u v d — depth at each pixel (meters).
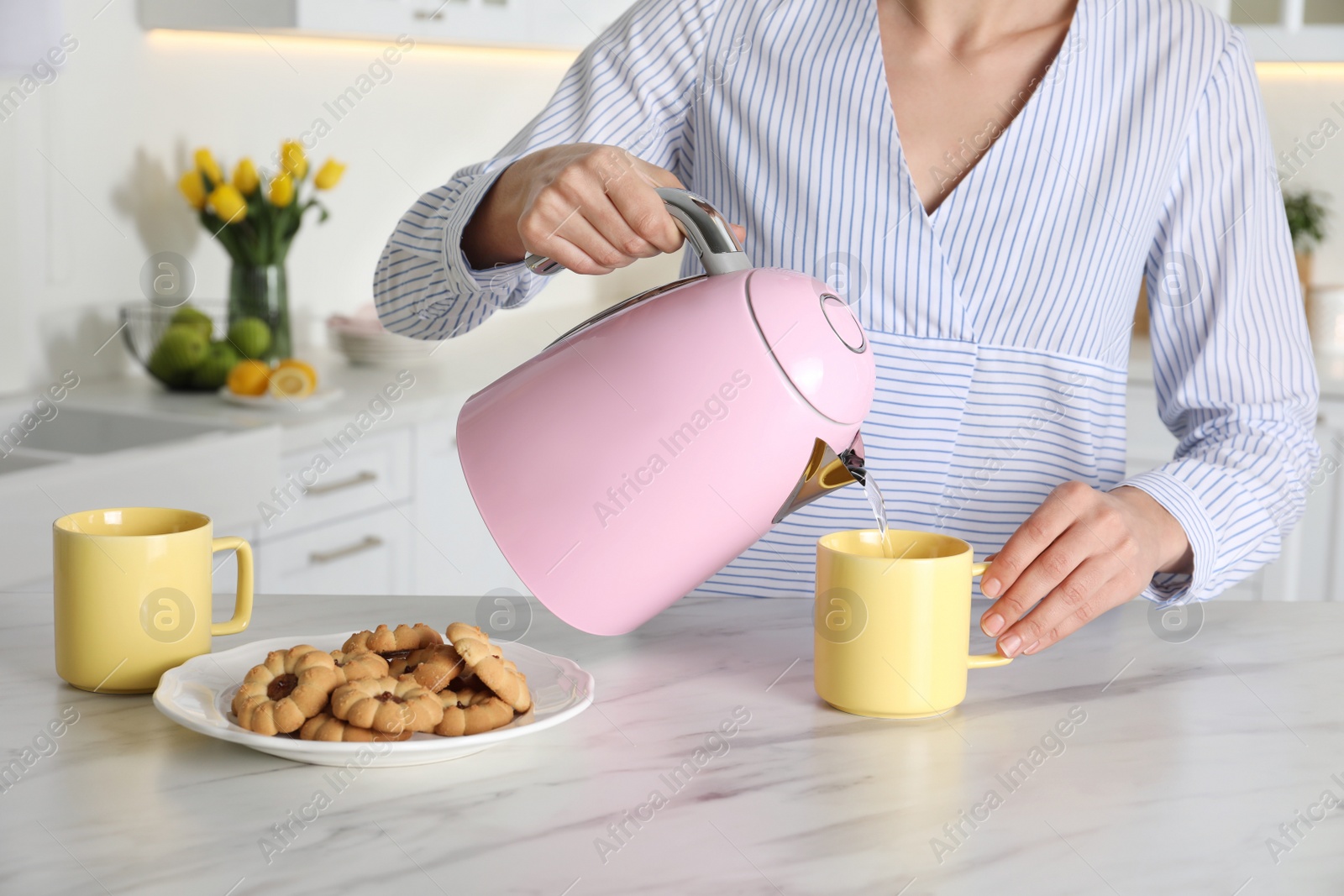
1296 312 0.94
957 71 0.90
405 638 0.65
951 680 0.64
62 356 1.86
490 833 0.51
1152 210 0.90
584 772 0.57
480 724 0.58
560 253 0.66
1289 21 2.25
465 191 0.79
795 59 0.91
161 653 0.65
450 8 2.08
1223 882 0.48
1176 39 0.89
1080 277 0.90
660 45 0.95
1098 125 0.88
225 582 1.59
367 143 2.32
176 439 1.70
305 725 0.57
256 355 1.89
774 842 0.51
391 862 0.48
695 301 0.62
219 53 2.04
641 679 0.70
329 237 2.29
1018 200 0.89
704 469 0.60
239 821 0.51
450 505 2.02
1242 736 0.63
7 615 0.80
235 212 1.89
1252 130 0.91
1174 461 0.86
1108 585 0.70
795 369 0.60
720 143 0.94
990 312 0.91
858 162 0.90
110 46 1.87
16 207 1.75
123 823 0.51
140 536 0.66
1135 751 0.61
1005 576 0.70
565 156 0.71
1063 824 0.53
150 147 1.96
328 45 2.23
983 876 0.48
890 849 0.50
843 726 0.63
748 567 0.94
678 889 0.47
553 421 0.62
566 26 2.38
